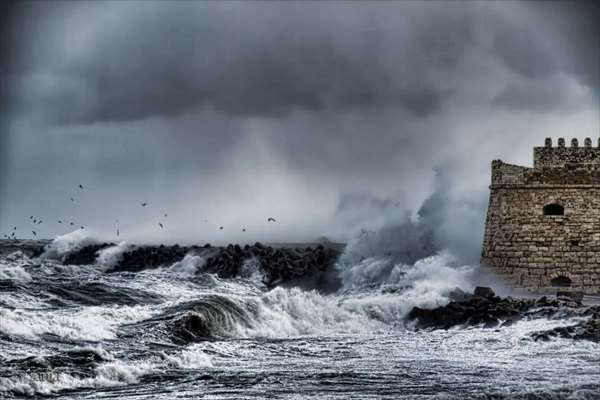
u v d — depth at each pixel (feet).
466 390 600.80
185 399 567.59
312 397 579.07
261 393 588.09
